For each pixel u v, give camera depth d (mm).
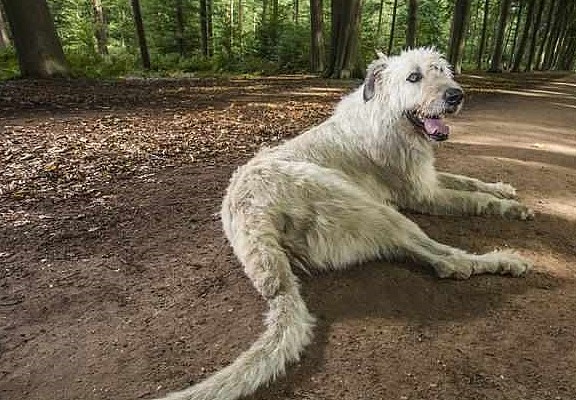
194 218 1404
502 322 911
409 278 1040
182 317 946
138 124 2662
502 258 1080
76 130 2463
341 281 1027
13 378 806
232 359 824
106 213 1456
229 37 8148
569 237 1277
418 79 1234
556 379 767
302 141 1281
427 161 1340
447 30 11758
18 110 2949
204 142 2309
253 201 1033
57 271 1132
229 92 4145
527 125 3037
